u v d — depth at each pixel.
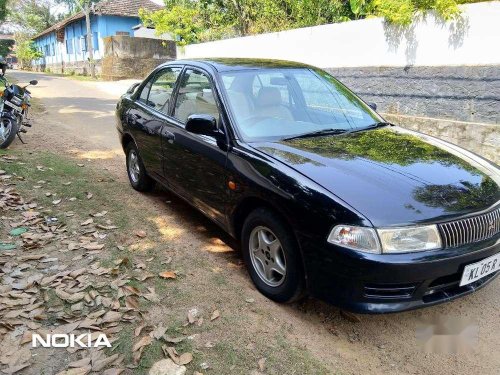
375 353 2.87
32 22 53.22
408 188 2.91
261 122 3.79
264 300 3.31
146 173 5.25
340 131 3.91
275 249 3.21
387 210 2.71
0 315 3.03
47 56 45.19
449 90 7.04
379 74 8.17
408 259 2.63
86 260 3.79
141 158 5.17
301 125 3.91
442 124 6.88
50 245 4.05
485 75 6.51
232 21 17.41
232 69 4.16
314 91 4.32
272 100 3.99
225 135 3.67
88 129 9.70
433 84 7.27
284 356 2.72
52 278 3.47
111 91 18.25
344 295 2.76
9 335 2.86
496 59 6.40
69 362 2.64
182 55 16.91
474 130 6.49
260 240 3.36
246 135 3.63
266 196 3.14
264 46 11.27
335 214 2.74
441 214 2.75
